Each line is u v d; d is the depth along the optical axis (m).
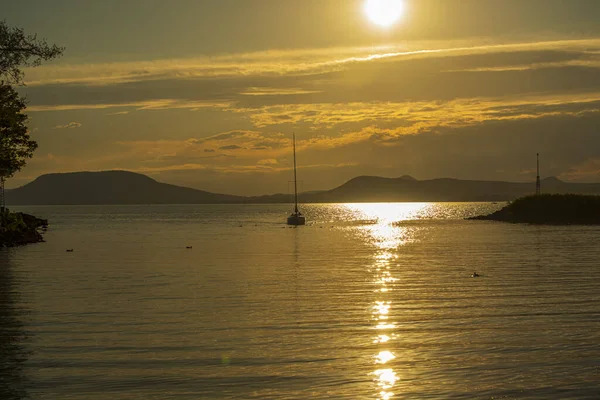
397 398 14.40
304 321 22.20
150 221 145.38
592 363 16.80
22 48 40.16
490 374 15.97
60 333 20.45
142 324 21.78
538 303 25.33
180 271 38.25
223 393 14.76
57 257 48.56
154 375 16.05
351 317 22.83
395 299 26.72
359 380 15.59
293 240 72.56
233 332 20.53
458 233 81.38
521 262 41.84
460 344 18.81
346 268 39.56
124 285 31.59
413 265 41.03
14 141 55.34
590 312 23.34
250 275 35.91
